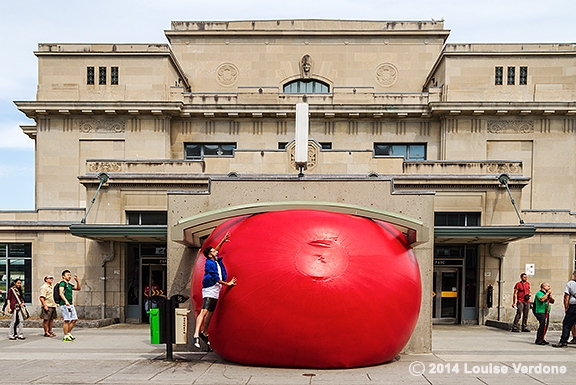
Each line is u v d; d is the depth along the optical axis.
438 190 23.14
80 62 30.03
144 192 23.55
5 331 18.05
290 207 10.32
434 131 29.70
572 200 28.66
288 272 8.97
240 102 30.09
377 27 34.25
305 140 12.80
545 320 14.33
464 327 21.56
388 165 23.41
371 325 9.08
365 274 9.16
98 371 9.70
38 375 9.41
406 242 10.72
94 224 22.22
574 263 23.66
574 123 28.70
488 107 28.48
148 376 9.18
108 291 23.56
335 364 9.31
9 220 25.02
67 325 14.91
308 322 8.85
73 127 29.44
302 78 33.91
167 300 10.79
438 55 33.66
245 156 23.58
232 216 10.22
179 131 30.17
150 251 24.11
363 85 33.88
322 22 34.19
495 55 29.42
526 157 28.89
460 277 23.58
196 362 10.43
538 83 29.44
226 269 9.52
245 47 34.09
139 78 29.89
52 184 29.30
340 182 12.23
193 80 34.25
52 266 24.48
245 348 9.33
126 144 29.34
